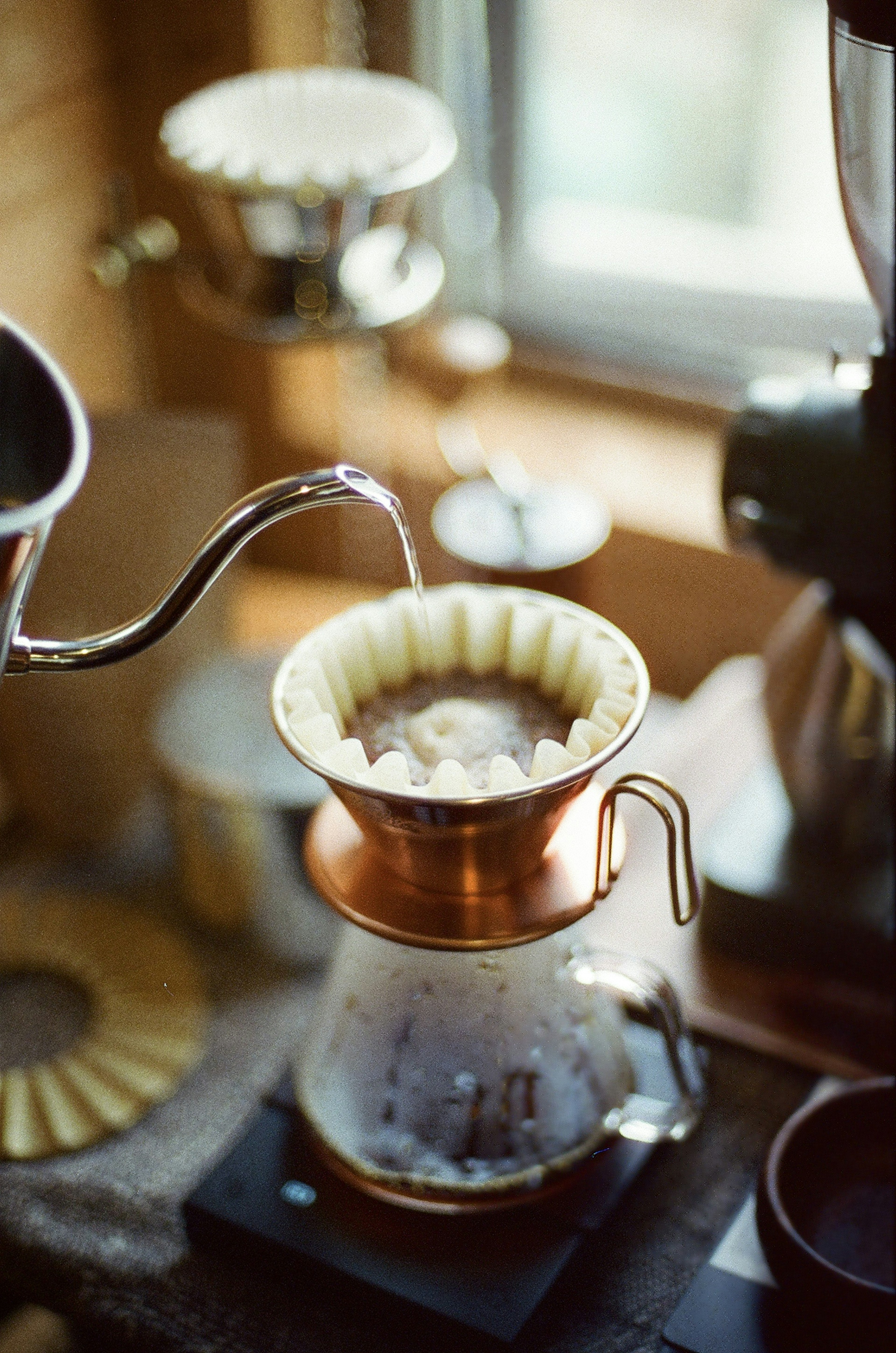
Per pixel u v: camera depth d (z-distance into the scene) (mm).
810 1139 720
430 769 658
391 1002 687
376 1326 706
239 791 854
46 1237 753
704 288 1207
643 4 1142
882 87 702
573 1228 708
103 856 967
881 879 823
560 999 695
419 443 1192
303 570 1238
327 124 893
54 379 623
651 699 1050
